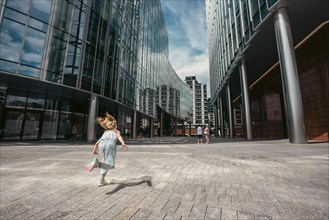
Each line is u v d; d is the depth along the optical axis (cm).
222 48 3675
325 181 425
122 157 808
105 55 2089
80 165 622
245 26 2295
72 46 1714
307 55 1970
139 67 3194
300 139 1387
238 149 1140
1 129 1596
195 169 557
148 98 3750
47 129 1894
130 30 2791
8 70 1314
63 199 318
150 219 245
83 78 1775
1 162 679
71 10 1744
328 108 1709
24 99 1742
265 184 404
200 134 1864
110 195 337
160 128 4944
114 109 2717
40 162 676
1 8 1320
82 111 2222
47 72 1512
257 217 251
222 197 327
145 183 412
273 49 2294
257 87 3531
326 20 1694
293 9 1548
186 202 304
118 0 2423
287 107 1454
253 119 3734
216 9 4262
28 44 1428
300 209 277
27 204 296
